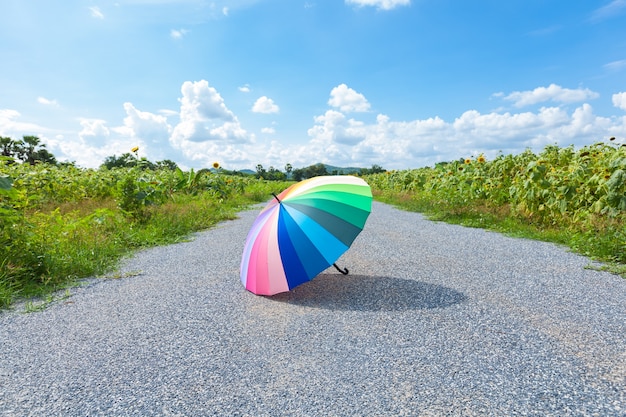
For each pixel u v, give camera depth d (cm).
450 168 1274
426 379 209
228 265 472
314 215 348
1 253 412
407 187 1578
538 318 286
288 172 5284
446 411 181
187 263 488
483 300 326
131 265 485
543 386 199
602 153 703
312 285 386
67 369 232
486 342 250
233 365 231
